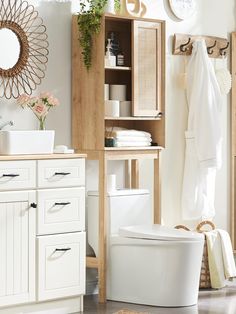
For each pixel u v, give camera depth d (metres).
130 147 4.05
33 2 3.89
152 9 4.47
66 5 4.02
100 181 3.96
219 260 4.39
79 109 4.02
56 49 3.99
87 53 3.93
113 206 4.03
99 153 3.95
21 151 3.56
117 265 4.01
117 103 4.00
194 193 4.56
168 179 4.57
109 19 4.06
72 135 4.05
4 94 3.78
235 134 4.93
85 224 4.15
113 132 4.02
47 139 3.66
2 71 3.76
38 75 3.93
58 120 4.01
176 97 4.60
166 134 4.55
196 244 3.89
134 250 3.94
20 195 3.50
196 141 4.51
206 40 4.73
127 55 4.25
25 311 3.56
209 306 3.92
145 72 4.14
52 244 3.62
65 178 3.68
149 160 4.50
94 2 3.96
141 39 4.11
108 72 4.24
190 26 4.70
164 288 3.88
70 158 3.71
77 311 3.76
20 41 3.84
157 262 3.88
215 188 4.88
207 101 4.51
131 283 3.97
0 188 3.43
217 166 4.51
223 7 4.91
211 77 4.57
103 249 3.98
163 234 3.88
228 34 4.94
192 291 3.94
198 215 4.57
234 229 4.98
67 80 4.04
